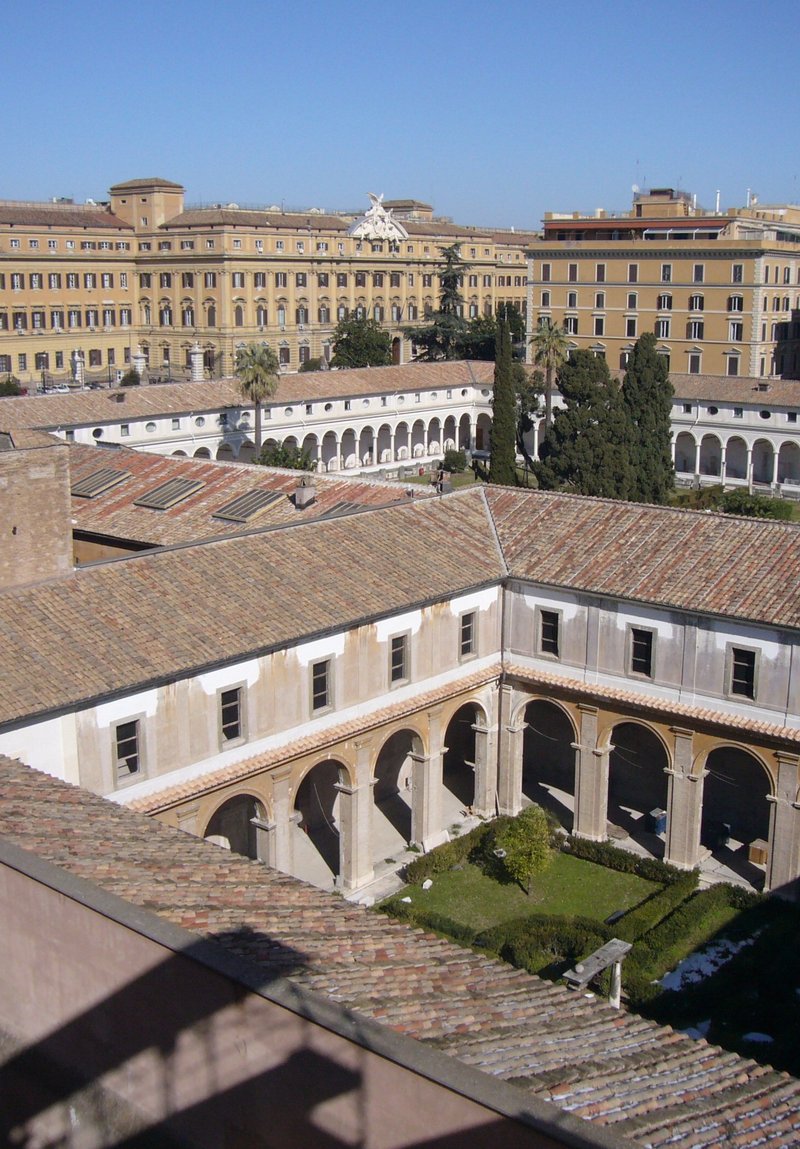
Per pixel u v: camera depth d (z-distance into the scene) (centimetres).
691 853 4331
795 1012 3441
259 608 3853
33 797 2650
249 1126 1688
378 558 4394
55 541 3641
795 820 4050
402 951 2127
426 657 4372
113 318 16212
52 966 1933
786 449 11269
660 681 4306
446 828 4719
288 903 2269
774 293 13512
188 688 3544
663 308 14012
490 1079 1464
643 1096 1669
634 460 8038
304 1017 1582
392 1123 1530
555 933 3856
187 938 1733
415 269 18188
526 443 12094
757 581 4181
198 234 15650
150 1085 1812
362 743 4131
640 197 15962
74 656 3359
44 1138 2019
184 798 3534
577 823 4609
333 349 15988
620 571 4434
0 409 8406
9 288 14888
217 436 9794
